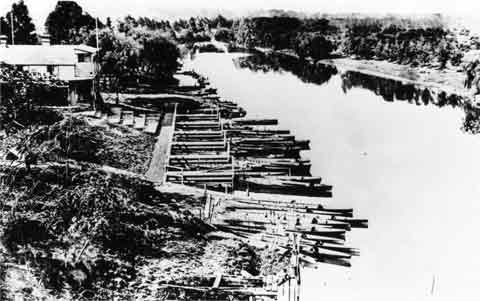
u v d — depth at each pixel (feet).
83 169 61.21
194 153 73.87
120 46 74.49
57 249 53.06
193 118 78.07
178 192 64.75
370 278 59.88
